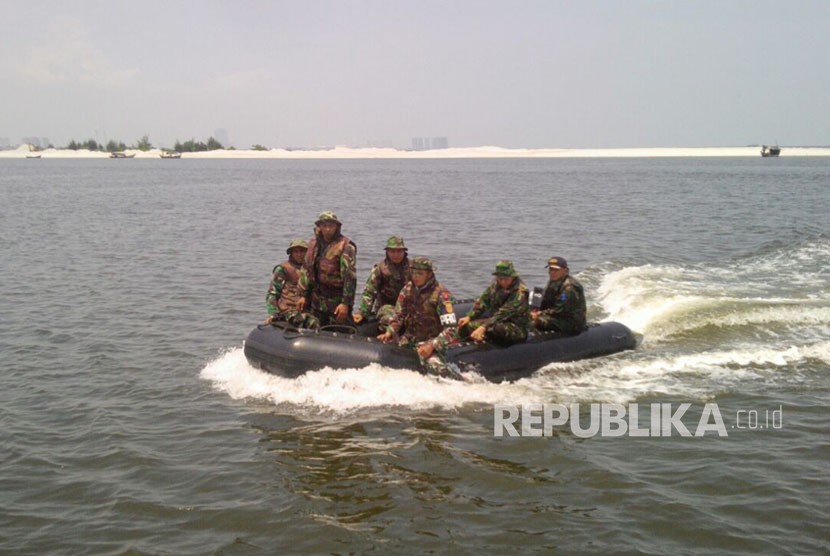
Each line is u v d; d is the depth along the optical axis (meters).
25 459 6.37
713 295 12.19
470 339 8.66
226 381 8.38
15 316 11.50
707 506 5.49
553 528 5.23
